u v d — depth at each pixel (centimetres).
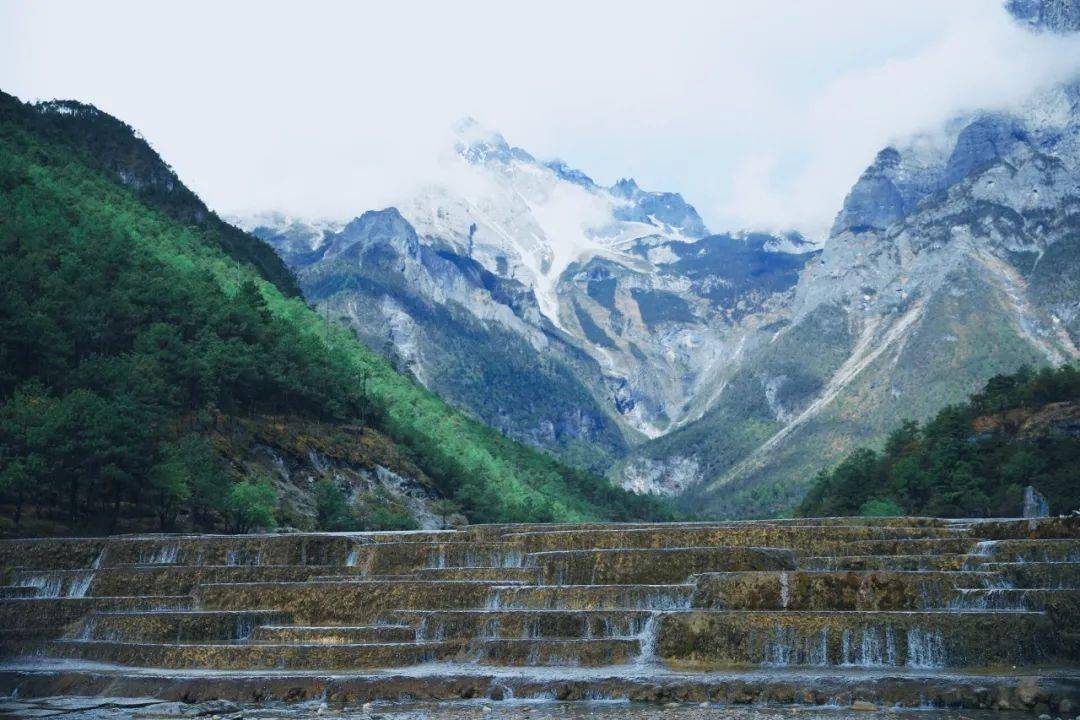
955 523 11319
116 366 15775
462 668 6994
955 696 5922
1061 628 6906
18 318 14938
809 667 6762
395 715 5878
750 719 5556
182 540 10362
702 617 7056
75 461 12912
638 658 6994
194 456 15375
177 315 19575
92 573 9419
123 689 6706
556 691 6353
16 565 10325
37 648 7769
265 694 6494
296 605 8400
